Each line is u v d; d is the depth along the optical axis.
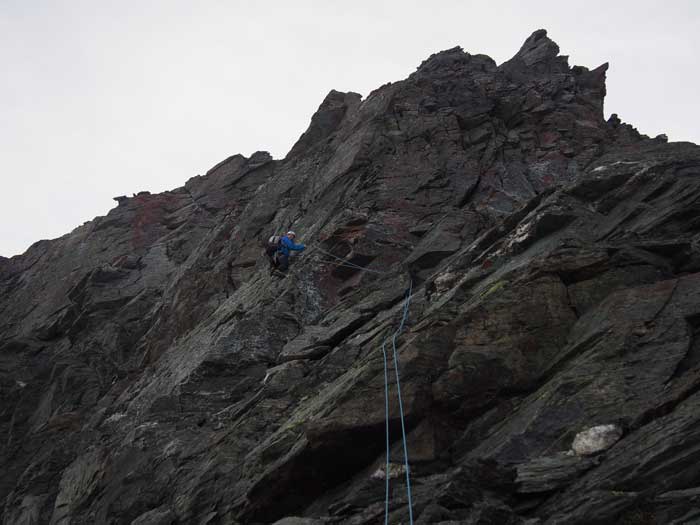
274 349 19.25
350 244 20.83
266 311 19.95
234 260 26.62
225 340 19.55
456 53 30.69
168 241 37.56
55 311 35.53
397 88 28.44
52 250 45.25
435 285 16.42
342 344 17.03
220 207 39.50
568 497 9.70
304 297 20.22
